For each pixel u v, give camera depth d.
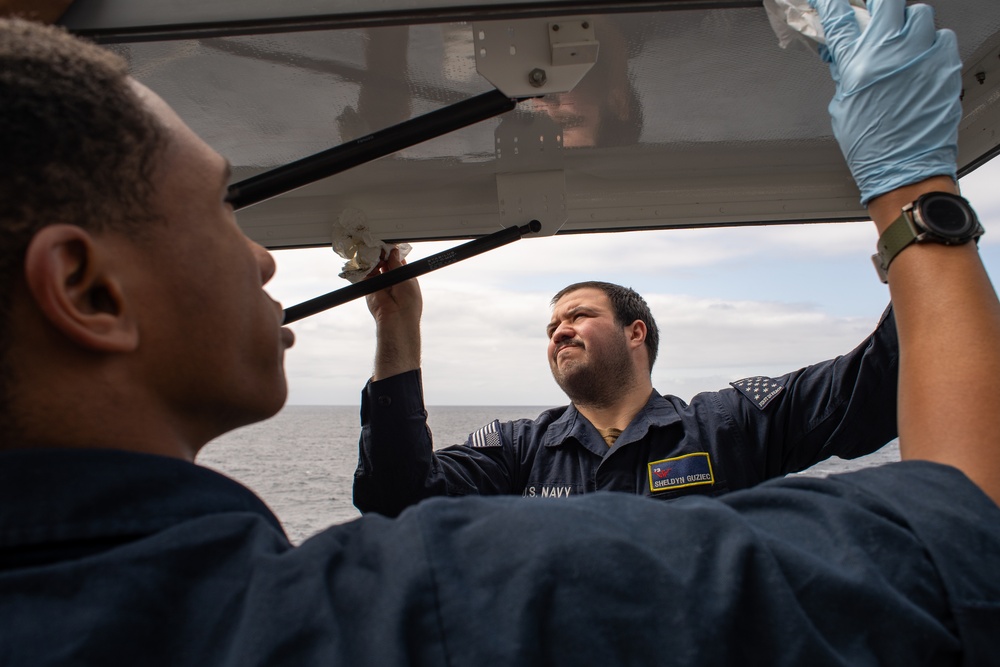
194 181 0.64
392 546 0.53
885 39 0.90
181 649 0.48
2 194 0.53
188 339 0.62
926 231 0.70
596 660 0.48
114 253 0.58
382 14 1.00
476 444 2.77
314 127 1.59
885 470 0.61
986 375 0.63
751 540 0.52
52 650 0.45
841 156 1.85
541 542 0.52
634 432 2.62
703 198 1.95
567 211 1.87
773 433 2.47
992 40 1.39
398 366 2.07
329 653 0.47
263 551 0.53
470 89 1.44
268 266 0.78
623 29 1.27
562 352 2.81
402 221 1.96
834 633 0.51
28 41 0.58
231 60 1.32
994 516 0.56
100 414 0.58
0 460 0.53
